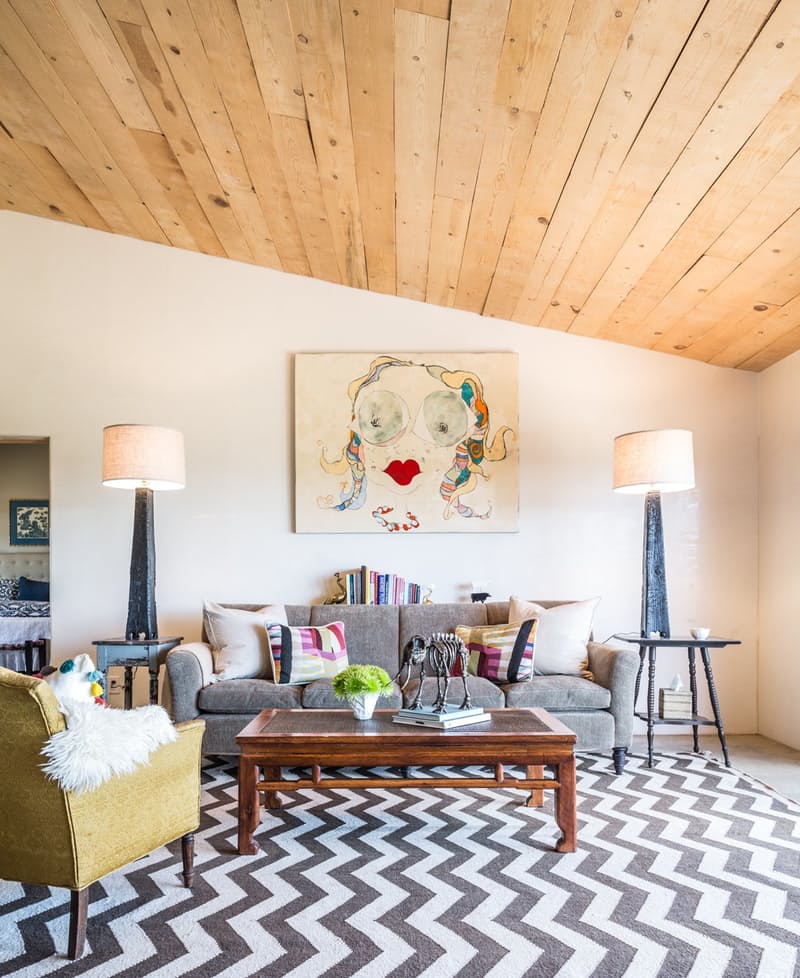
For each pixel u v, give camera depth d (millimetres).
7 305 4465
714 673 4359
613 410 4465
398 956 1812
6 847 1854
